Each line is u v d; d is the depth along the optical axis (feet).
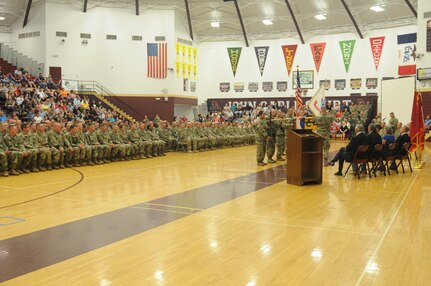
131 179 36.81
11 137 40.29
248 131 83.41
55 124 45.42
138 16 98.27
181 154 61.93
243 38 111.04
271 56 109.60
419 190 30.73
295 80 107.76
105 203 26.48
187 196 28.86
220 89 112.68
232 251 16.98
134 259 16.06
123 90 97.81
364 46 101.19
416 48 86.48
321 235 19.26
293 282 13.76
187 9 100.27
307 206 25.49
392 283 13.66
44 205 25.84
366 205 25.66
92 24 95.20
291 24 106.52
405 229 20.26
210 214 23.56
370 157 37.17
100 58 95.91
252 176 38.37
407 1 88.74
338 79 104.12
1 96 66.44
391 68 98.17
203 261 15.81
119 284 13.65
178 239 18.72
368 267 15.14
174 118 94.68
